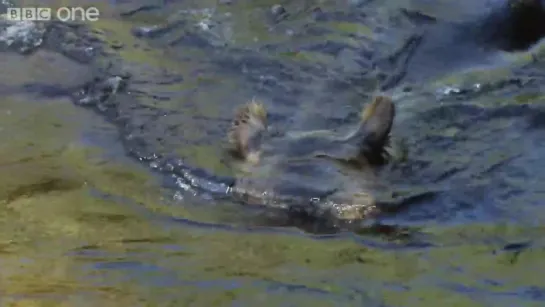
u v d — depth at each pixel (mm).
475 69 27250
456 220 19828
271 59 27703
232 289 16875
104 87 26375
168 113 24953
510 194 21016
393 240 18891
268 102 25484
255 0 31344
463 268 17891
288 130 23797
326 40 28734
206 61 27781
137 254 18266
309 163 21266
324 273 17531
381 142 22297
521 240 19047
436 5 30266
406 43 28516
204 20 30109
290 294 16703
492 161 22547
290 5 30906
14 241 18781
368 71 27203
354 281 17266
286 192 20281
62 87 26484
